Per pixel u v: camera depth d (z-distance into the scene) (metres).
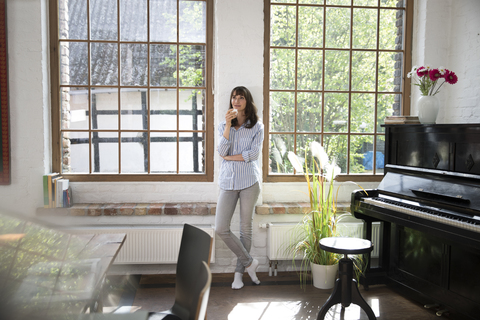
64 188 3.60
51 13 3.68
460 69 3.81
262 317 2.89
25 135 3.58
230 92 3.76
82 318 1.06
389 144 3.48
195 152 3.94
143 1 3.80
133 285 3.46
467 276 2.75
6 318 0.91
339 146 4.07
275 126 3.99
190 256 1.83
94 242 2.00
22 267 0.92
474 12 3.62
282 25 3.93
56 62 3.72
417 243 3.21
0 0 3.45
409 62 4.09
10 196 3.56
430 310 3.05
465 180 2.71
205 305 1.20
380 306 3.12
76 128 3.79
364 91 4.07
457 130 2.77
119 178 3.84
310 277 3.76
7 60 3.49
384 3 4.04
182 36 3.86
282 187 4.00
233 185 3.34
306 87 4.00
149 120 3.87
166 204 3.80
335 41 4.01
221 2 3.71
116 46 3.80
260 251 3.85
